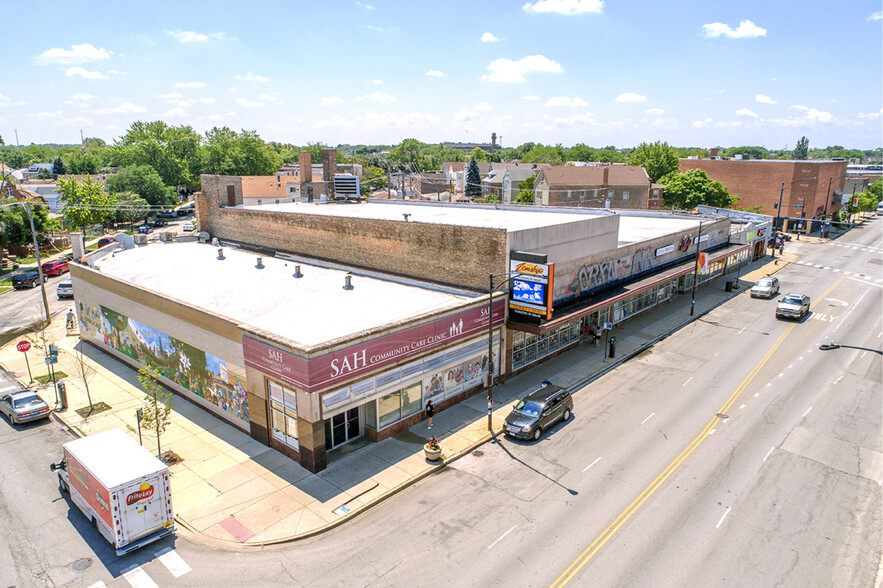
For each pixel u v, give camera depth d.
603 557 17.89
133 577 17.33
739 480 22.27
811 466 23.25
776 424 26.97
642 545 18.47
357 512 20.58
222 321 26.61
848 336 40.03
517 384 32.44
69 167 180.38
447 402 29.44
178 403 30.78
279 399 24.44
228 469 23.69
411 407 27.47
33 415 28.25
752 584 16.70
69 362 37.34
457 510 20.66
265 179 104.19
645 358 36.50
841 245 82.56
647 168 127.81
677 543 18.55
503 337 32.16
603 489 21.81
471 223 38.25
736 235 62.22
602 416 28.28
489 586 16.67
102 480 18.05
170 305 30.45
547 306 29.98
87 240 85.31
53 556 18.31
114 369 36.06
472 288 32.84
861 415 27.80
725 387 31.52
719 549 18.25
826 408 28.62
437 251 34.16
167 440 26.34
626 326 43.25
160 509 18.94
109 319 37.56
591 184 100.56
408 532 19.42
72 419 28.58
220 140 138.88
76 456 19.59
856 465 23.30
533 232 32.19
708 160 103.44
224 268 38.59
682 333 41.62
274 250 46.41
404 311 28.72
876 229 102.75
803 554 18.02
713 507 20.53
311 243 42.84
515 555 18.05
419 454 24.78
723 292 53.84
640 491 21.61
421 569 17.48
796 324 43.31
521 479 22.70
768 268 64.94
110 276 36.09
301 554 18.36
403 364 26.28
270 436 25.59
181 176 130.25
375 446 25.59
